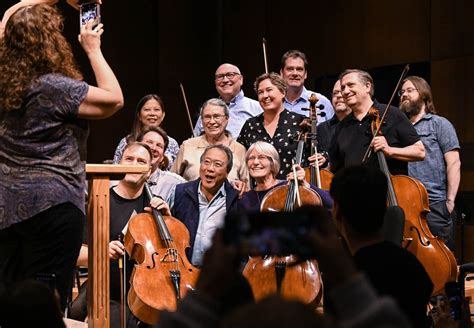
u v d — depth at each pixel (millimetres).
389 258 3260
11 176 3730
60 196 3725
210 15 13648
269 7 12914
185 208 6660
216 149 6648
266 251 1903
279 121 7648
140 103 8312
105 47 13039
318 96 8844
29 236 3766
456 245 10336
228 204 6625
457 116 10578
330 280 1930
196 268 6090
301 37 12445
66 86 3730
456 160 8016
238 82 8898
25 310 2318
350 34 11805
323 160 7219
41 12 3797
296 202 6402
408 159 6836
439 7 10766
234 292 2279
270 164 6730
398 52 11234
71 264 3855
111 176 4426
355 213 3338
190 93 13562
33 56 3734
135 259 6086
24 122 3725
